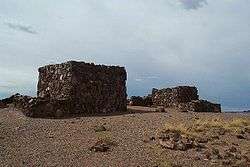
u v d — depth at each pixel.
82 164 20.30
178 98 41.31
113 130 26.61
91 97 33.53
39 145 23.03
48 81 35.59
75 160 20.83
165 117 31.64
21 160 20.34
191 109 38.41
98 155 21.75
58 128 26.73
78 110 32.31
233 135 27.12
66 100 31.67
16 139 23.89
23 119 29.00
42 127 26.78
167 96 42.66
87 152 22.17
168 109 38.97
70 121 28.83
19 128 26.16
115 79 35.78
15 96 37.28
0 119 29.03
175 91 41.72
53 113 30.59
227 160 21.58
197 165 20.84
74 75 32.88
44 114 30.30
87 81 33.56
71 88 32.56
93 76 34.12
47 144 23.27
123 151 22.44
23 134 24.98
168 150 22.94
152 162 20.88
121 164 20.45
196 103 38.59
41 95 36.19
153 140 24.59
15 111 32.06
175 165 20.42
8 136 24.33
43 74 36.44
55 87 34.50
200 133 26.84
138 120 29.86
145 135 25.53
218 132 27.34
